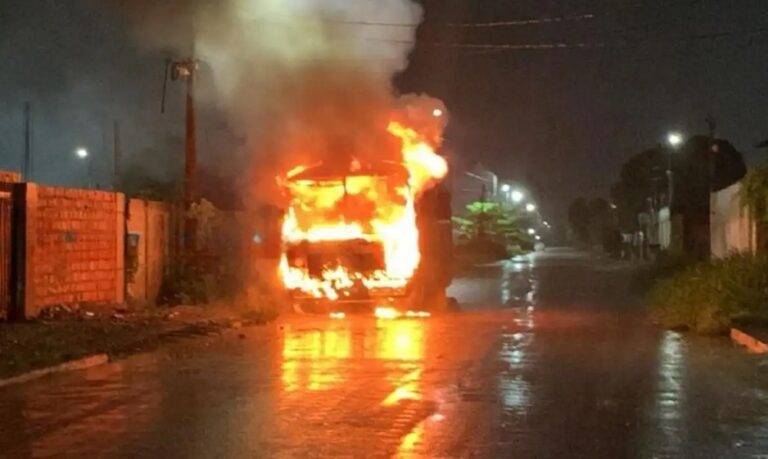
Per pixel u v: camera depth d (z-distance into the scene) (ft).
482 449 36.01
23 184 75.36
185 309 90.27
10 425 40.55
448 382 51.80
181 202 102.73
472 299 121.08
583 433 38.91
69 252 81.82
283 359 61.57
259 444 36.68
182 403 45.55
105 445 36.65
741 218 122.11
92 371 56.90
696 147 251.60
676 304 85.51
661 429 39.81
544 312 100.01
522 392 48.67
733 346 69.36
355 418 41.65
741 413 43.34
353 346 68.54
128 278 91.30
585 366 58.39
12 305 75.00
